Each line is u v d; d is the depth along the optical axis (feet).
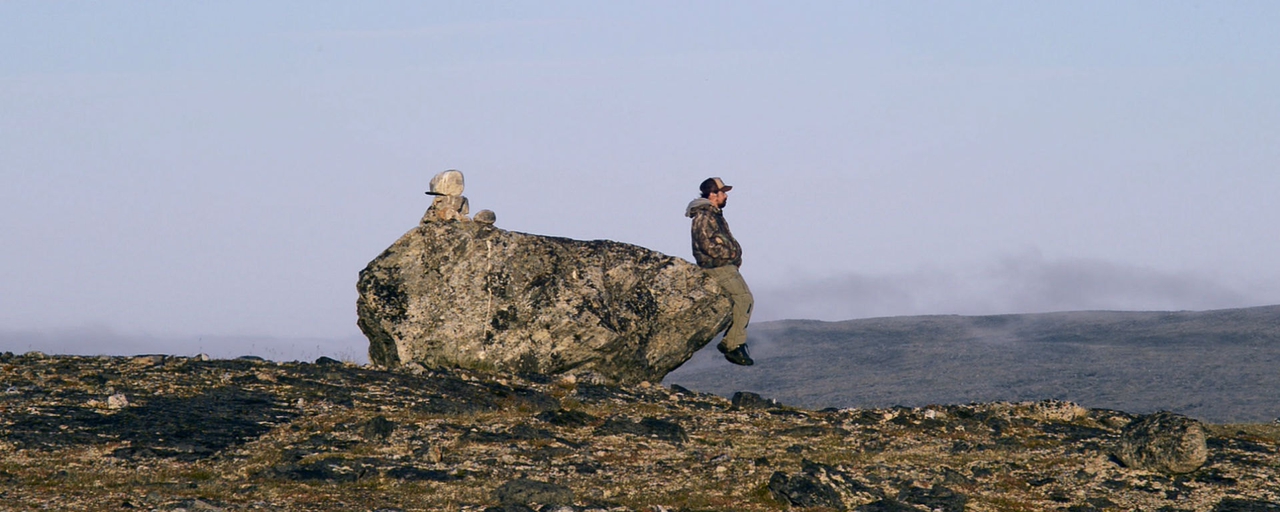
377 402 73.56
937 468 62.39
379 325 88.58
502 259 89.56
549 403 78.33
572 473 59.36
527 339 88.17
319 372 80.79
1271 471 63.98
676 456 64.44
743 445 68.23
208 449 61.11
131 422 64.69
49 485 52.60
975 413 81.87
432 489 54.85
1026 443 70.85
